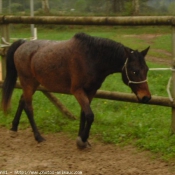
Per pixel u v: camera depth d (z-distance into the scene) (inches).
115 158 236.2
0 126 307.4
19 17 309.7
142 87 227.8
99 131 278.4
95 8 1413.6
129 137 263.4
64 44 249.3
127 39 847.1
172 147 236.8
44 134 285.3
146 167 221.0
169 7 1330.0
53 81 254.2
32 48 265.3
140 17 256.8
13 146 263.3
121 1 1325.0
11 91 283.0
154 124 280.4
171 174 210.2
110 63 238.7
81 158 238.2
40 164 229.8
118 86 420.5
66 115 309.1
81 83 241.0
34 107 343.6
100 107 342.6
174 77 253.1
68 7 1670.8
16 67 274.8
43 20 297.9
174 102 251.6
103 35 900.6
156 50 721.6
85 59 238.8
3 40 322.3
